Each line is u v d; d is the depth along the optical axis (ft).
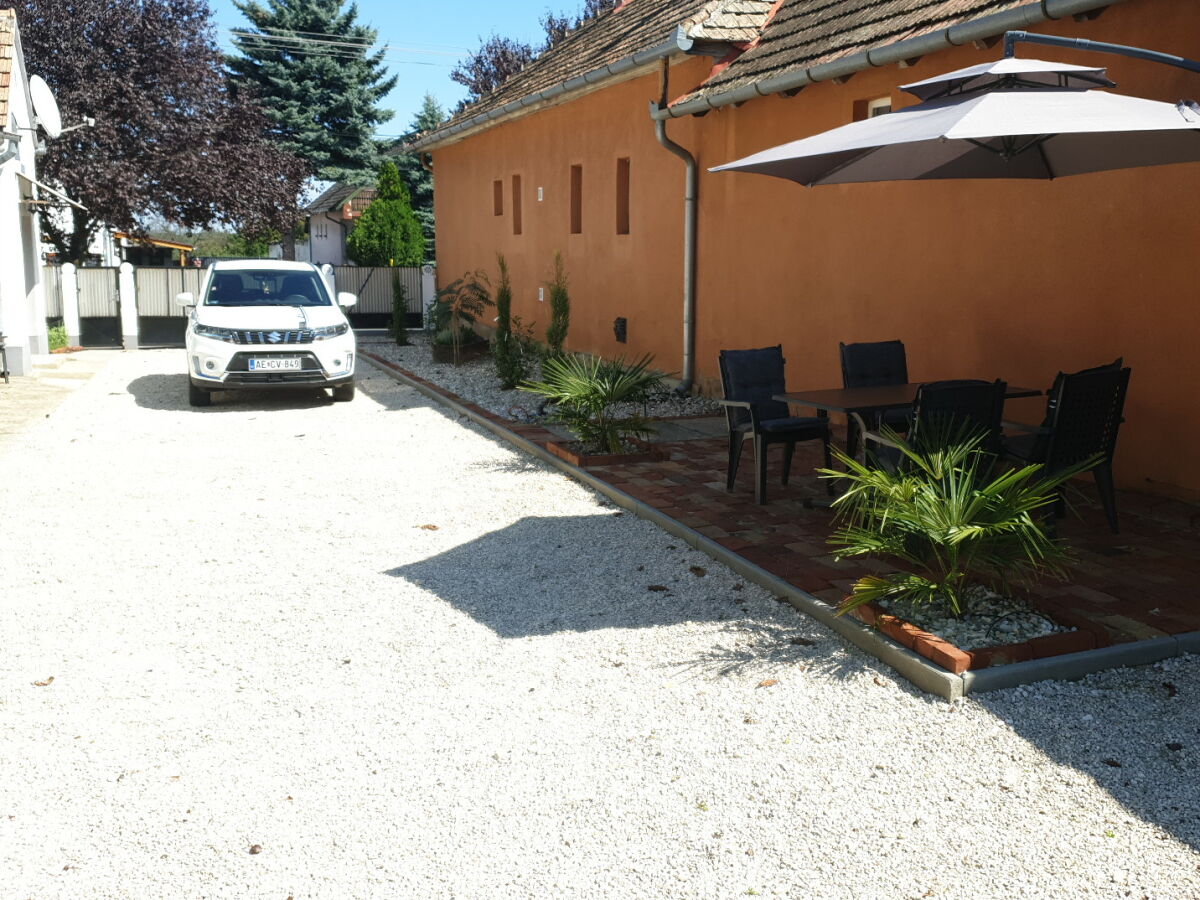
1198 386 21.70
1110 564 18.66
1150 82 21.97
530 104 52.70
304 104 146.92
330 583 19.07
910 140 15.39
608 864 10.37
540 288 57.00
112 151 88.02
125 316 64.44
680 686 14.46
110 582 19.03
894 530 16.34
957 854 10.46
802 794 11.63
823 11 34.99
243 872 10.23
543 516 23.73
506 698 14.15
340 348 40.57
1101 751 12.46
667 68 40.34
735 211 37.63
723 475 26.86
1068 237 24.18
